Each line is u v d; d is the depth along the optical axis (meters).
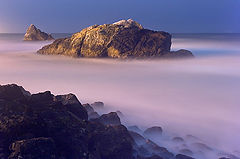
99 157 8.09
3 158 6.29
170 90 28.00
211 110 19.91
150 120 16.80
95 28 56.72
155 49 53.03
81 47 55.50
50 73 39.00
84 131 8.80
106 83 31.75
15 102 8.62
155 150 10.56
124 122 15.98
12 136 7.05
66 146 7.77
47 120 8.46
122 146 8.91
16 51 78.12
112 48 52.84
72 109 11.16
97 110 17.31
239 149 12.53
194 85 31.11
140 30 55.78
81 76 36.78
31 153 6.50
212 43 137.25
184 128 15.48
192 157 11.16
